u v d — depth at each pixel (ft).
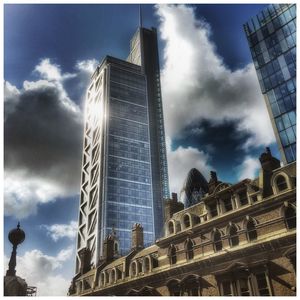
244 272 110.63
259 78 287.89
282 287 100.42
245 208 115.96
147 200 575.79
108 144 597.11
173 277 133.59
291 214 105.91
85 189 615.16
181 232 136.26
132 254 170.71
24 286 229.25
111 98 646.74
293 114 254.68
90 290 179.01
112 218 534.78
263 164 122.93
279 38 282.36
